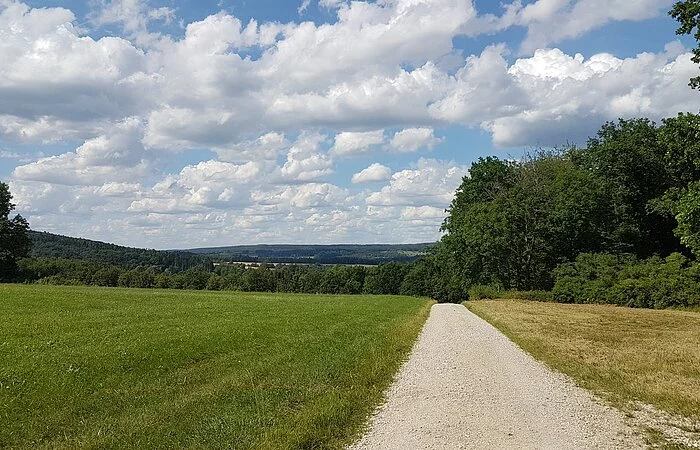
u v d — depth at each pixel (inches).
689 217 1042.7
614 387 487.2
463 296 3240.7
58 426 359.6
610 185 2516.0
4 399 402.6
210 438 328.5
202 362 592.7
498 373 565.6
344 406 410.9
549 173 2787.9
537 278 2524.6
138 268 4409.5
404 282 3914.9
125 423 362.6
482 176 2898.6
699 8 1008.2
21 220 3097.9
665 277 1747.0
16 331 781.9
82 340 703.1
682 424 376.2
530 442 332.2
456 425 369.1
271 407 405.4
